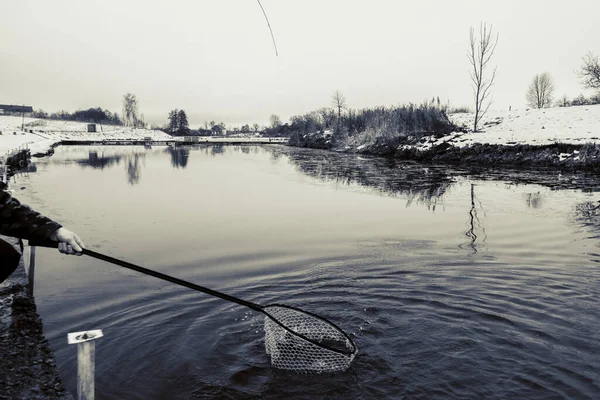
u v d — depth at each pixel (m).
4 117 142.62
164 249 9.41
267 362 4.48
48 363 3.39
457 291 6.43
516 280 6.95
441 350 4.65
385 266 7.85
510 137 33.94
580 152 26.31
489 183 20.61
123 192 18.55
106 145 89.50
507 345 4.74
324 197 16.95
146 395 3.95
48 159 41.84
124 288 6.80
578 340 4.82
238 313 5.71
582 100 65.38
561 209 13.88
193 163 36.16
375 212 13.74
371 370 4.30
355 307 5.87
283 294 6.45
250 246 9.58
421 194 17.47
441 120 43.53
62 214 13.54
